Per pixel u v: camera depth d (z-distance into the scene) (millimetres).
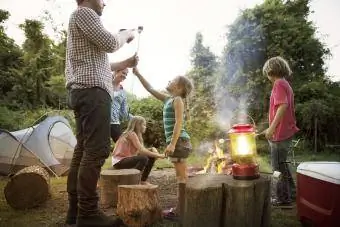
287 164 3572
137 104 9164
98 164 2707
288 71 3596
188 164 6211
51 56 11289
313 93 8461
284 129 3473
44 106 10828
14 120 9094
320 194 2658
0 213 3543
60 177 5434
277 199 3605
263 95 8547
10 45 11555
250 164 2850
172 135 3188
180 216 2926
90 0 2836
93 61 2697
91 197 2734
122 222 2924
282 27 8750
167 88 3438
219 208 2668
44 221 3242
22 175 3705
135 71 3754
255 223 2695
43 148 5441
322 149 8203
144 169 4398
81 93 2666
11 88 10961
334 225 2525
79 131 2953
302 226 2967
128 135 4367
